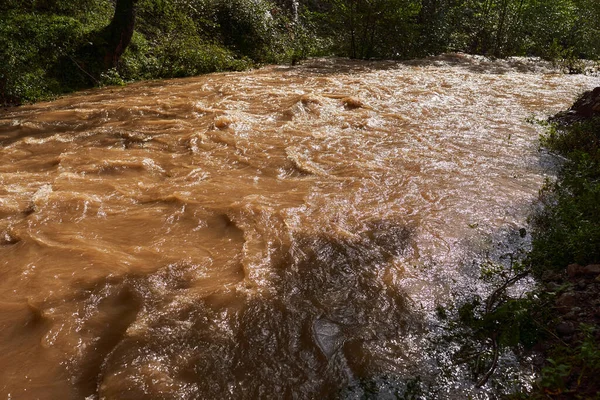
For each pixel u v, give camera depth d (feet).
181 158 23.84
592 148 22.93
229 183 20.75
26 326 12.63
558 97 36.04
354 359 11.34
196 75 43.47
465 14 65.21
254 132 27.25
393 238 16.17
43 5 41.19
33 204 18.72
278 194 19.51
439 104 33.37
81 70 38.27
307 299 13.35
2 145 25.59
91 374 11.14
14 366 11.37
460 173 21.50
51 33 37.24
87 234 16.80
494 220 17.37
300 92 35.29
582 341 11.03
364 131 27.63
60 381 10.94
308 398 10.37
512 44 61.16
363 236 16.33
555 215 16.92
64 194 19.45
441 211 17.99
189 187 20.27
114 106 31.35
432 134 27.02
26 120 28.73
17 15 37.65
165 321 12.50
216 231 16.94
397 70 45.75
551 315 12.19
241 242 16.07
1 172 22.15
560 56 55.36
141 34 45.93
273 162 22.98
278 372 11.04
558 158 23.38
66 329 12.37
